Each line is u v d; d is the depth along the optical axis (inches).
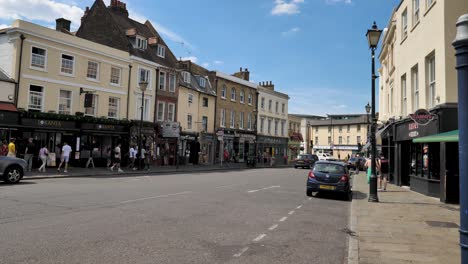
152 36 1440.7
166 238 265.0
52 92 927.7
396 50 816.9
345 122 2967.5
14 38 857.5
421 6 621.3
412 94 688.4
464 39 122.0
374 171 513.7
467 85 122.6
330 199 552.4
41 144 899.4
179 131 1219.2
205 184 677.3
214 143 1565.0
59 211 347.3
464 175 121.2
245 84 1803.6
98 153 1039.0
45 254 215.6
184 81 1435.8
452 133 467.5
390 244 268.1
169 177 824.3
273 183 765.9
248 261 220.7
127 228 289.6
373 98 525.3
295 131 2390.5
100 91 1050.7
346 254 246.5
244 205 441.4
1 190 484.7
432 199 536.7
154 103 1243.2
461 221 122.0
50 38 918.4
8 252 217.2
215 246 250.7
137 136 1136.8
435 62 551.2
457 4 515.2
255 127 1879.9
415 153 653.9
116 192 505.0
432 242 274.5
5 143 815.7
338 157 2733.8
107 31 1245.1
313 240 283.6
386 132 893.2
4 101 829.2
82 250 226.4
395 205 473.7
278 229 316.5
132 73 1158.3
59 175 737.0
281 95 2155.5
